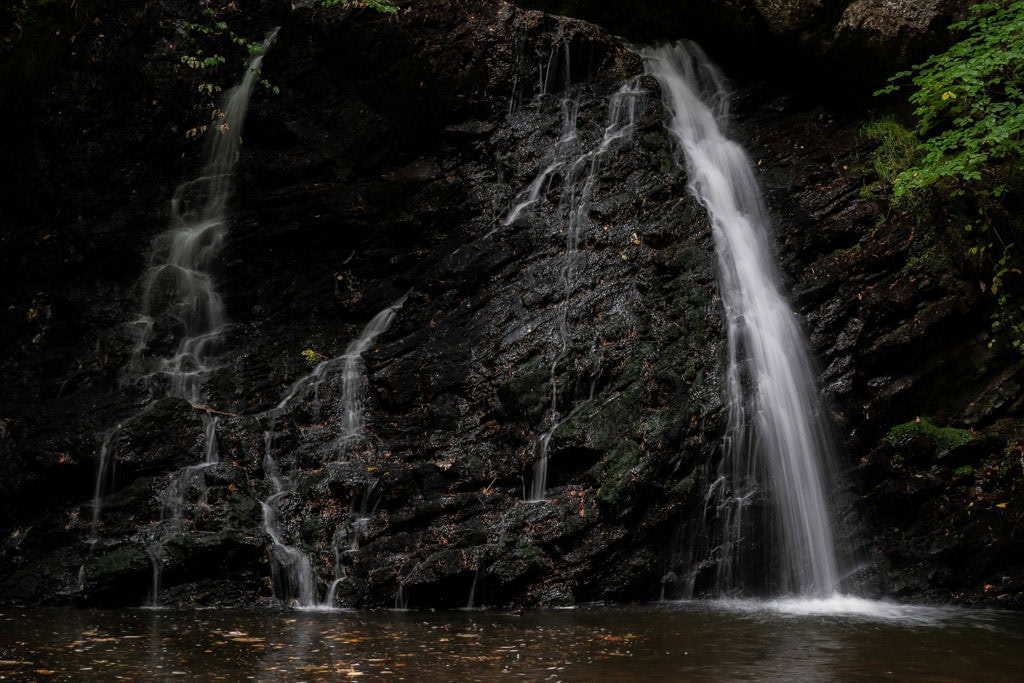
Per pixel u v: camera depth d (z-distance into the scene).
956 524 8.71
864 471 9.11
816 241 10.27
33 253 10.84
